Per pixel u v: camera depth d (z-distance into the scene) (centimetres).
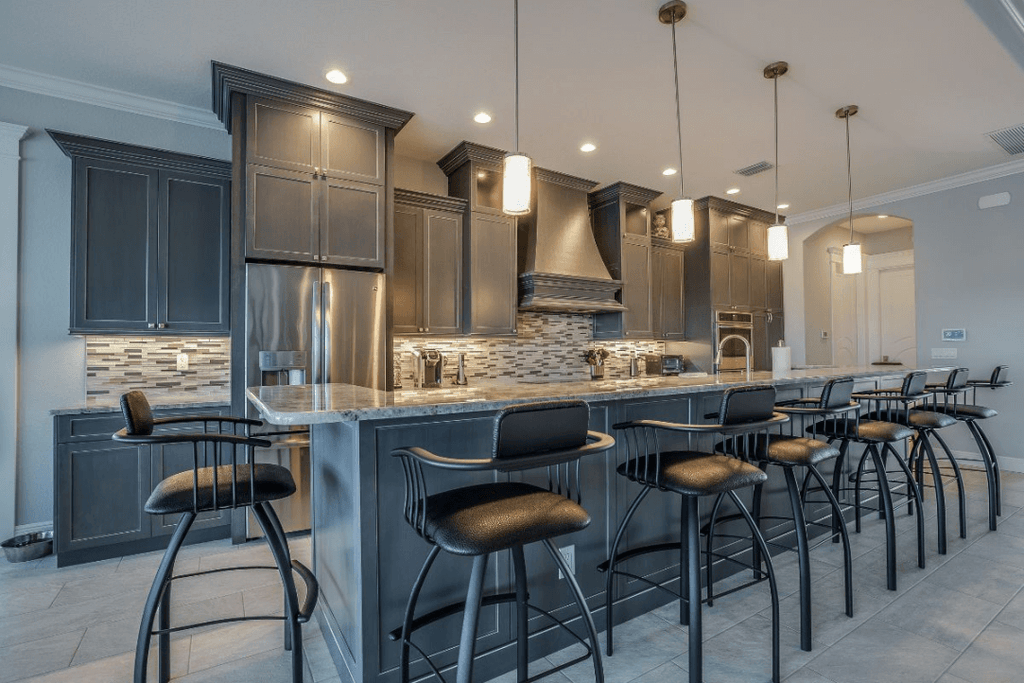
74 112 316
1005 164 457
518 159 239
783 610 219
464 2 244
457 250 416
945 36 275
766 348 613
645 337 531
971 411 330
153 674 177
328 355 319
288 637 193
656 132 388
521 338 498
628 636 199
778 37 275
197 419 186
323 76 307
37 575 262
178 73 301
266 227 307
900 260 694
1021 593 231
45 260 309
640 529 215
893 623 207
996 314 468
